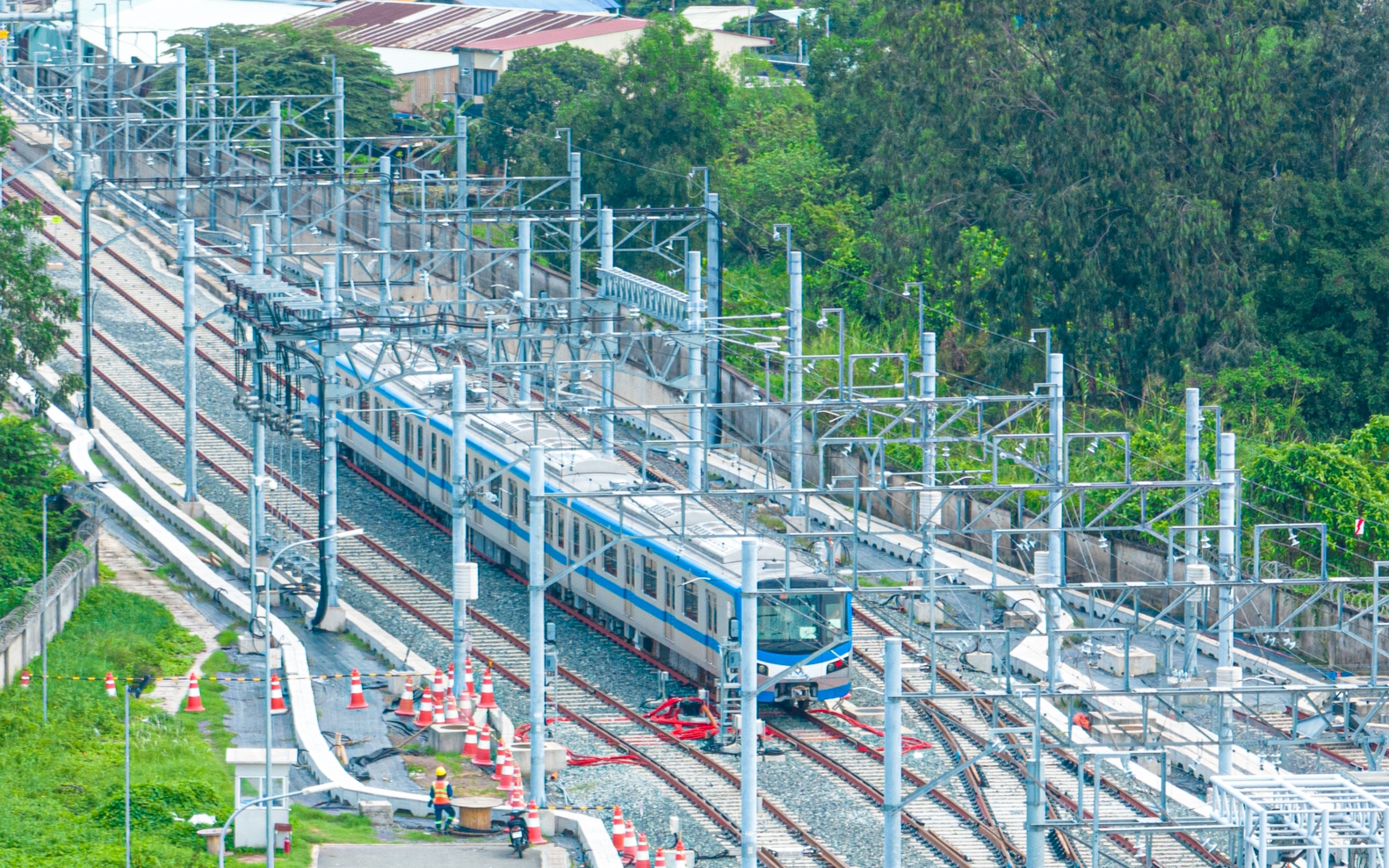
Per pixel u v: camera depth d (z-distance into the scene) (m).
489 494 196.88
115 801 163.00
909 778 187.25
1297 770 194.50
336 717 195.38
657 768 186.75
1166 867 168.50
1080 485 168.88
